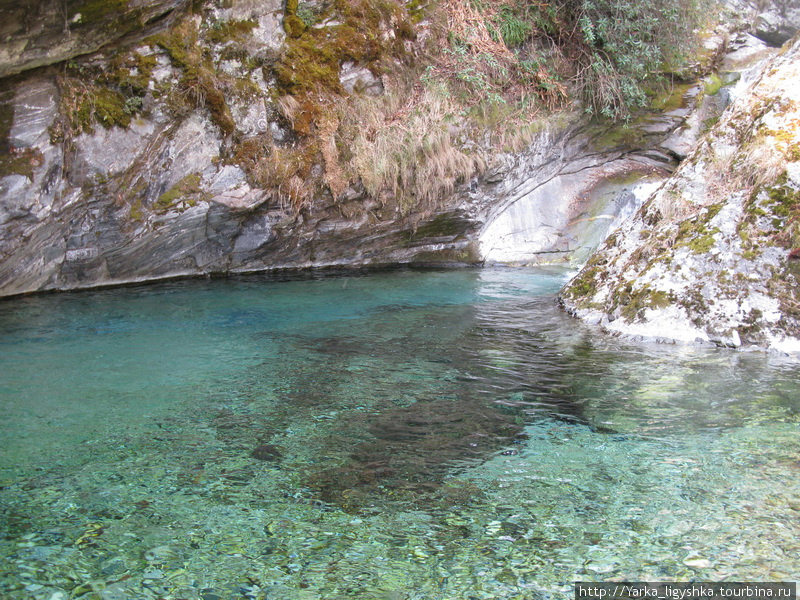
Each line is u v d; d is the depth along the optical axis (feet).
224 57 25.49
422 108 29.68
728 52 38.96
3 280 22.22
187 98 24.27
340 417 11.74
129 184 23.58
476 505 8.68
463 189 29.91
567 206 32.81
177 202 24.39
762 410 11.90
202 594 6.97
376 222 28.84
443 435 10.96
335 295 23.26
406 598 6.91
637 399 12.61
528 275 28.02
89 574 7.27
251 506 8.67
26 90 21.67
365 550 7.72
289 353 15.83
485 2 33.30
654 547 7.68
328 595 6.95
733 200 18.37
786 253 16.80
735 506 8.52
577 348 16.30
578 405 12.30
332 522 8.30
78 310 20.47
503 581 7.14
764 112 19.45
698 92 35.37
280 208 26.61
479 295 23.38
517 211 32.35
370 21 28.96
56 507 8.57
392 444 10.59
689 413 11.83
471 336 17.52
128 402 12.37
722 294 16.98
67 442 10.53
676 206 19.77
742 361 15.06
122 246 24.12
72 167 22.40
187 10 24.64
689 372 14.23
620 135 34.14
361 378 13.94
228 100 25.35
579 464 9.83
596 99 33.17
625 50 33.22
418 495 8.95
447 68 31.22
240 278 26.68
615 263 20.43
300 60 27.04
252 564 7.47
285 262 28.68
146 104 23.58
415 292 23.93
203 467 9.74
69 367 14.53
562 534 7.98
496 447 10.48
